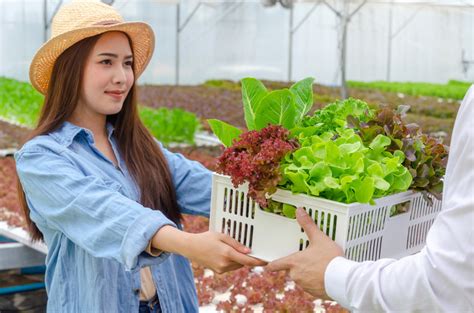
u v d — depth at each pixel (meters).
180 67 15.88
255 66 15.83
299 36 15.16
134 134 2.36
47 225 2.19
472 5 12.96
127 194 2.24
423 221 2.07
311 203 1.69
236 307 3.13
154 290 2.28
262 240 1.80
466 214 1.41
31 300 4.55
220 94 14.62
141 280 2.25
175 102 13.68
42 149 2.09
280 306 3.00
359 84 14.62
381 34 14.73
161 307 2.23
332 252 1.64
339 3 12.95
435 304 1.46
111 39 2.18
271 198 1.77
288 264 1.69
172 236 1.82
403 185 1.80
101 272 2.09
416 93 13.74
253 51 15.80
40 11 15.27
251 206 1.82
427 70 14.30
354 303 1.59
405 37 14.47
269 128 1.81
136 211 1.86
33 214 2.21
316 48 14.97
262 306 3.17
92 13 2.17
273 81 15.33
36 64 2.23
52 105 2.23
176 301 2.29
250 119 1.96
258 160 1.69
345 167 1.71
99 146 2.32
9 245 4.13
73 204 1.94
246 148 1.81
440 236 1.46
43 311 4.51
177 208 2.43
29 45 15.61
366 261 1.62
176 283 2.31
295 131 1.88
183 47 15.81
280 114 1.89
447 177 1.50
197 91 14.96
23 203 2.36
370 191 1.63
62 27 2.19
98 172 2.17
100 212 1.90
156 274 2.23
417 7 14.08
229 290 3.45
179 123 11.05
